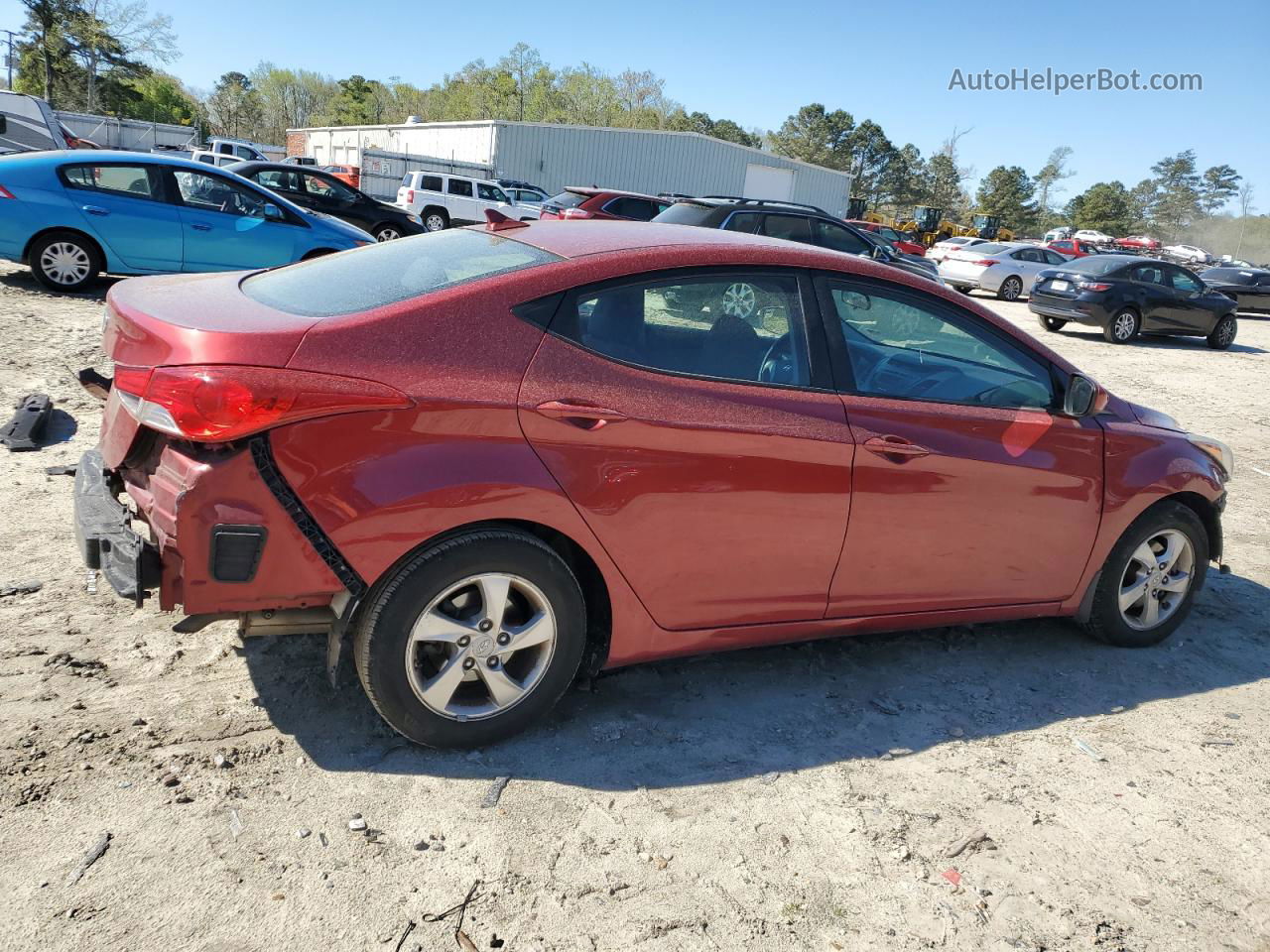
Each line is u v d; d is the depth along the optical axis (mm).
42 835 2453
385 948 2225
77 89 63188
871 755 3256
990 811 2994
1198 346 17641
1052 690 3850
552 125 39500
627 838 2693
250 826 2576
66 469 5082
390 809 2703
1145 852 2861
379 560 2637
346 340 2627
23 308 8914
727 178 44031
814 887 2576
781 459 3150
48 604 3631
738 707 3482
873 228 29672
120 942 2152
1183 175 113875
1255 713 3799
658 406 2965
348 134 52344
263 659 3410
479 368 2746
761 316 3244
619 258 3047
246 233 10516
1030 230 108062
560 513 2830
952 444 3482
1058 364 3865
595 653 3205
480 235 3471
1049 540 3822
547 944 2285
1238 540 6027
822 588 3410
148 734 2920
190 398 2434
